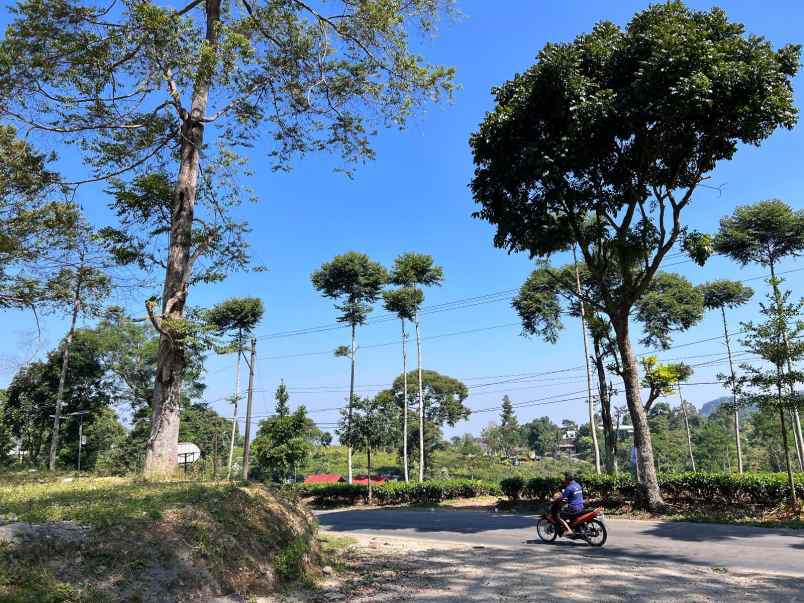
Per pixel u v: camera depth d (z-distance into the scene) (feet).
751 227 97.96
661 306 99.45
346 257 142.92
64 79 39.63
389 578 26.45
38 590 15.75
